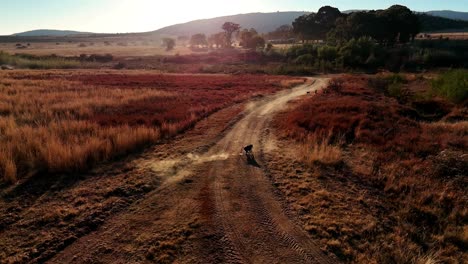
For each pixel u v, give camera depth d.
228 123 18.92
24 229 7.56
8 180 9.94
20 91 27.41
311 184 10.27
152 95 27.55
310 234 7.50
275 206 8.80
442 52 62.16
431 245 7.47
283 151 13.77
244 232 7.53
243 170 11.45
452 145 14.30
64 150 11.17
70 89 30.41
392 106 23.09
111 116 18.67
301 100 27.28
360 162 12.45
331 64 64.12
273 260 6.59
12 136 13.08
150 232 7.50
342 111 20.25
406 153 13.27
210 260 6.55
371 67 62.41
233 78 46.84
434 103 24.84
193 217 8.15
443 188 10.30
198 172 11.26
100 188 9.77
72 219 8.01
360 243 7.24
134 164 11.84
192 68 68.25
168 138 15.55
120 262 6.49
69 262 6.51
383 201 9.41
